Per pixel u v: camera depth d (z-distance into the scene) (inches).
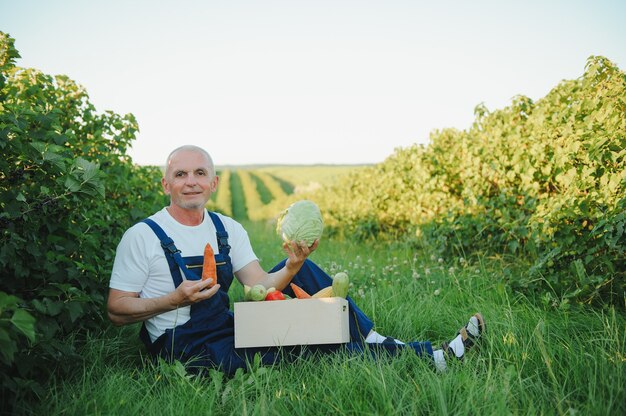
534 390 123.8
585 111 236.5
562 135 240.2
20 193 136.9
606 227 186.5
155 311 140.9
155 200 287.4
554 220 206.8
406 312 190.1
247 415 114.3
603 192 197.5
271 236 611.2
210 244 155.3
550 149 249.1
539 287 203.0
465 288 217.2
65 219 154.3
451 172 335.3
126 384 132.2
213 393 125.0
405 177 412.2
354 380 126.0
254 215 1363.2
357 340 151.5
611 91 220.5
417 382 125.6
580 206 198.5
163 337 145.0
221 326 148.1
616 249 193.0
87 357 150.6
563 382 127.7
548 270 206.7
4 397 119.0
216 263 153.5
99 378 139.0
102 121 239.0
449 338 173.2
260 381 130.3
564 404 115.6
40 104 192.2
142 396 128.4
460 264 273.7
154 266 146.2
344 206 531.8
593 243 201.0
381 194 445.4
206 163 154.4
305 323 141.3
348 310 152.3
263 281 162.6
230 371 140.7
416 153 394.0
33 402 123.1
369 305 198.7
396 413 110.2
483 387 119.5
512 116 314.8
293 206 159.0
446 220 294.8
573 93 260.7
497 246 268.4
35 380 133.2
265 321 141.4
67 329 149.6
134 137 252.2
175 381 132.5
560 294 199.3
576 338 150.7
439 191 343.0
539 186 252.5
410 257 316.2
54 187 147.6
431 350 141.9
